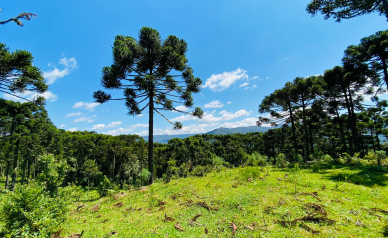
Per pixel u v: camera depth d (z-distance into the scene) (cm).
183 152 4359
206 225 417
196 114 1529
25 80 1228
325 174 930
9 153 2441
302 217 396
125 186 1430
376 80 1530
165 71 1338
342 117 2627
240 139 5331
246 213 457
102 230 457
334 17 906
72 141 4050
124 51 1102
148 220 491
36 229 408
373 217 389
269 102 2044
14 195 425
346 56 1717
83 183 3497
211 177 1080
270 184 740
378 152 1219
